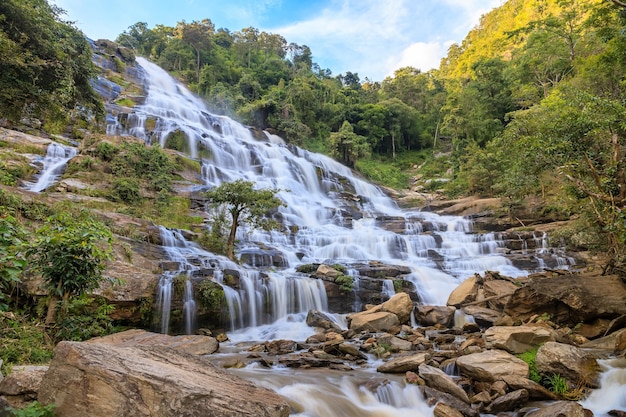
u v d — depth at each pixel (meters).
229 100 45.44
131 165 18.66
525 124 15.04
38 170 17.34
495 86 42.16
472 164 31.16
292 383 6.36
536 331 8.07
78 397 3.50
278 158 31.94
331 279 13.21
